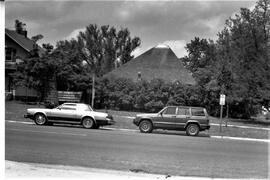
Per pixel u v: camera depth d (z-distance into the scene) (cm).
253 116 4622
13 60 3947
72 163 956
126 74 4450
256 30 3494
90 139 1471
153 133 2066
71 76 3553
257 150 1448
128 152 1195
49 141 1343
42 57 3391
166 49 4669
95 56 5347
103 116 2075
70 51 3759
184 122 2067
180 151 1286
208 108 3900
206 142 1662
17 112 2653
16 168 830
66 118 2084
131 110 3709
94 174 830
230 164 1073
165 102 3675
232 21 3684
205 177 869
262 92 3375
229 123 3091
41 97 3394
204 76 3909
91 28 5306
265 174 934
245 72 3466
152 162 1034
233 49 3684
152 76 4362
